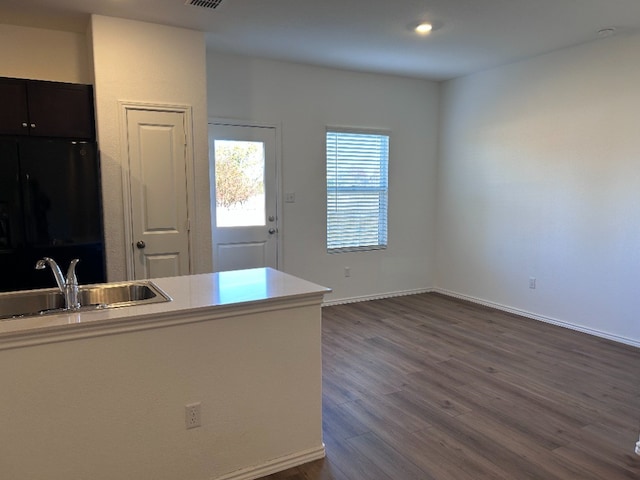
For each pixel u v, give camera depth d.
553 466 2.23
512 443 2.43
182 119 3.83
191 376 1.97
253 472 2.16
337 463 2.27
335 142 5.24
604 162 4.06
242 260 4.82
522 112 4.76
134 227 3.74
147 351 1.87
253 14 3.45
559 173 4.44
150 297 2.24
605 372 3.37
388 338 4.17
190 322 1.94
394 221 5.72
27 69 3.75
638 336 3.90
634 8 3.33
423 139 5.80
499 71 5.00
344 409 2.82
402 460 2.29
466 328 4.46
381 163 5.56
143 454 1.91
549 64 4.46
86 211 3.30
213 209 4.62
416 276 5.97
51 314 1.82
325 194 5.23
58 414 1.73
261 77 4.72
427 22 3.61
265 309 2.12
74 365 1.74
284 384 2.21
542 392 3.04
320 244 5.26
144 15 3.46
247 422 2.13
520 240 4.88
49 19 3.55
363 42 4.14
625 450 2.37
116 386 1.82
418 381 3.23
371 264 5.62
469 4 3.27
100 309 1.89
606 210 4.07
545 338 4.14
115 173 3.64
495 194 5.14
